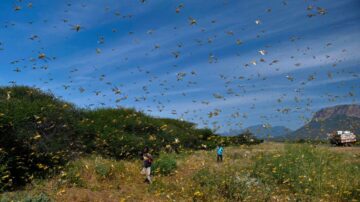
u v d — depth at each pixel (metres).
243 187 13.86
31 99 21.70
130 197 12.89
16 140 14.58
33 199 10.66
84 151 20.02
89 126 21.77
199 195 12.64
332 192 14.17
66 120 19.12
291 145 21.84
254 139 36.22
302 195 13.84
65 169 15.52
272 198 13.37
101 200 12.20
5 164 13.49
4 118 14.53
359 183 14.97
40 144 15.52
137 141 23.23
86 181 14.56
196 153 27.16
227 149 30.55
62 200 11.73
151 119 29.53
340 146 35.16
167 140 27.50
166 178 16.77
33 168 15.30
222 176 14.96
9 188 13.27
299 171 16.25
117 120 25.94
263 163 17.84
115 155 21.53
